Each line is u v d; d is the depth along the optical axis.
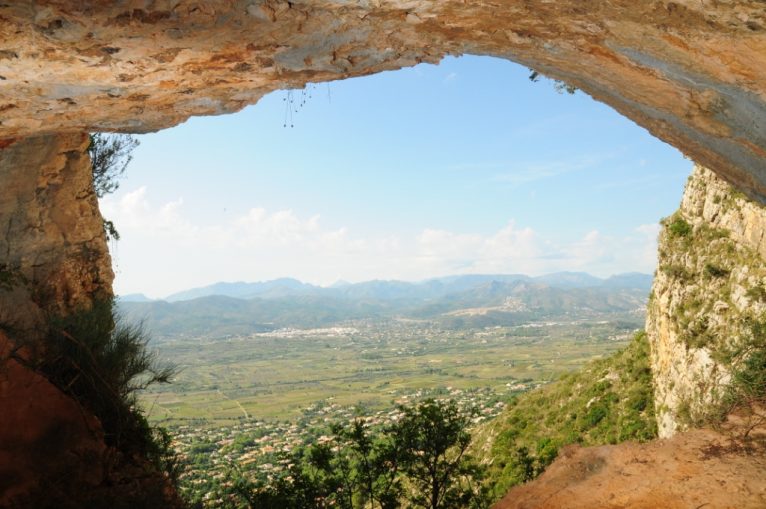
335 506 10.02
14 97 4.65
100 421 8.52
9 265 8.91
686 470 5.37
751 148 4.39
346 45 4.41
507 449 28.22
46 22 3.48
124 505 7.61
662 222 23.22
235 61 4.52
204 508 9.85
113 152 12.51
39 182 9.46
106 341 9.40
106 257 10.55
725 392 8.47
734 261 16.19
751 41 3.08
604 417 24.33
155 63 4.32
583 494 5.14
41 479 7.27
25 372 8.00
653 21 3.32
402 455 10.57
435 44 4.58
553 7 3.54
